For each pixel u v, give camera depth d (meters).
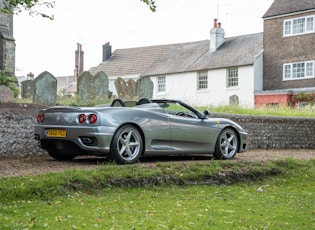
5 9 7.98
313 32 31.09
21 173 7.03
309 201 6.69
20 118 9.82
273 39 33.03
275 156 11.02
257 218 5.43
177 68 37.00
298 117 15.63
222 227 4.89
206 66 34.81
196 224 4.97
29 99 11.31
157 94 38.06
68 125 7.95
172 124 8.70
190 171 7.89
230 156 9.69
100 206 5.70
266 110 17.03
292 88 31.91
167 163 8.20
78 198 6.06
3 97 10.87
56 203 5.73
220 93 34.00
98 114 7.81
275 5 33.56
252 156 10.80
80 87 11.90
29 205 5.54
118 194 6.54
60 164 8.24
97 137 7.73
